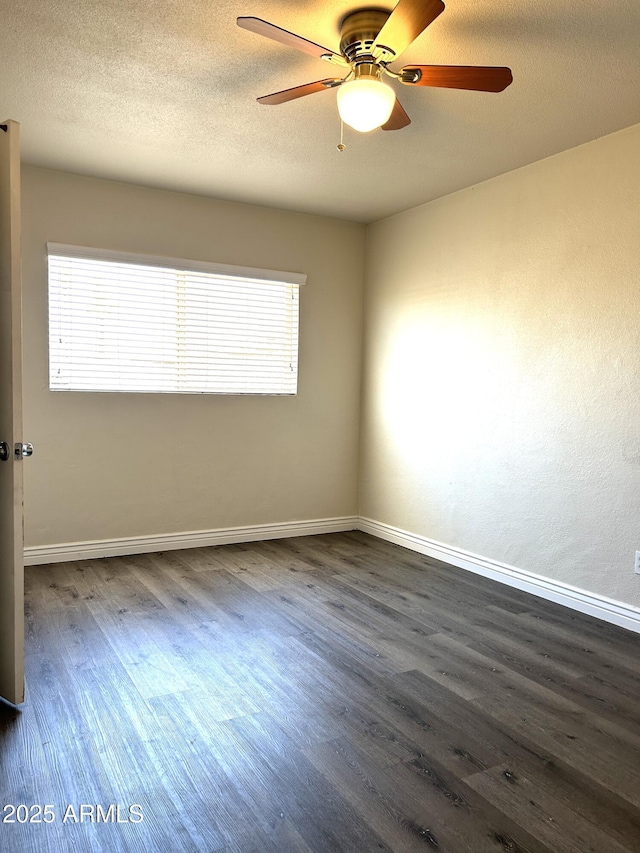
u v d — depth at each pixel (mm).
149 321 4141
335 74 2555
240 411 4520
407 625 3037
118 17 2170
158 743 1979
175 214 4148
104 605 3203
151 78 2600
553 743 2031
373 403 4902
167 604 3240
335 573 3871
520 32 2209
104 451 4047
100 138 3236
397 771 1855
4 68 2523
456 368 4078
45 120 3021
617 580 3107
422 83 2168
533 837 1594
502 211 3709
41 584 3508
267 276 4492
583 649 2795
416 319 4430
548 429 3455
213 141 3254
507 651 2758
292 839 1567
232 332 4449
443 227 4168
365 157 3441
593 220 3176
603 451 3160
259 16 2172
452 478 4125
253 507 4637
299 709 2213
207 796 1725
